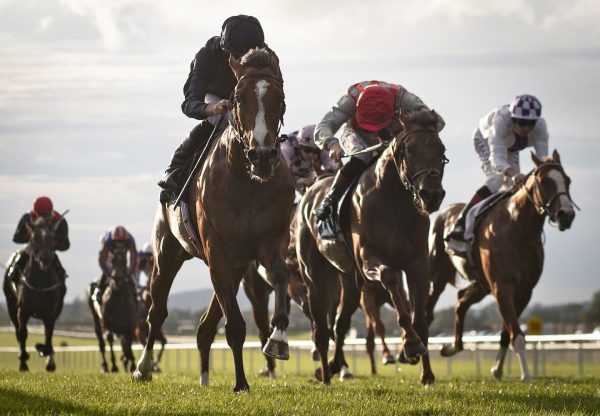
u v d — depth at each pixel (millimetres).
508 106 13531
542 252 13211
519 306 13344
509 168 13203
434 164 9781
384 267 10117
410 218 10383
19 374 15055
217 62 9891
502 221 12984
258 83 8359
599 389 10469
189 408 7445
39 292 19328
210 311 10688
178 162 10156
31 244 18938
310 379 13086
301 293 14883
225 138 8984
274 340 8336
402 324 9805
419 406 7848
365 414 7242
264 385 11164
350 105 11250
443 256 14969
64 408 7461
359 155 11195
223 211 8844
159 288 11125
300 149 14273
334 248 11406
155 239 10906
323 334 12055
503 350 14492
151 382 11055
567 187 12359
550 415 7387
